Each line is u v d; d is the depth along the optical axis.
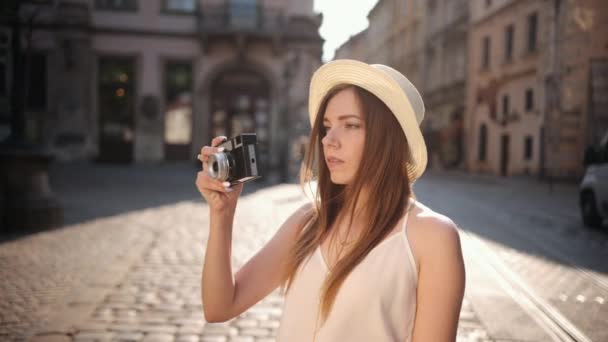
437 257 1.11
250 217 9.23
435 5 31.78
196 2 26.20
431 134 32.81
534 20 22.53
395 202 1.20
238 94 26.86
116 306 4.08
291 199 12.34
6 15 7.38
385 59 30.70
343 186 1.36
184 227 8.11
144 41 25.83
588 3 19.39
